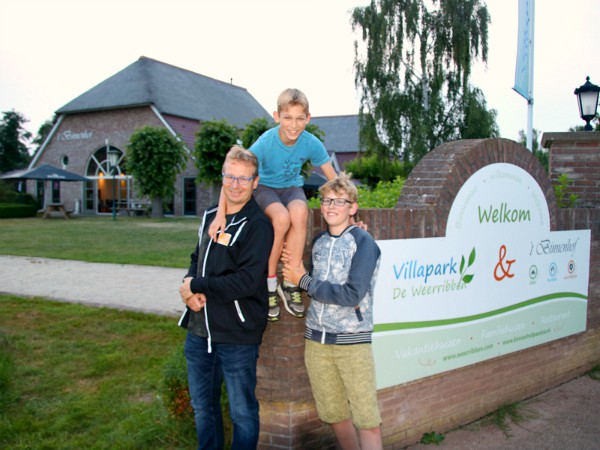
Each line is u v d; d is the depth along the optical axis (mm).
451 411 4293
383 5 28219
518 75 8703
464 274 4258
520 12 8711
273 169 3328
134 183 30859
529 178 4781
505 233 4586
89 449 3705
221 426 3268
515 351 4785
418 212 3896
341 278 2990
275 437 3490
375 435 3105
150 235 19641
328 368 3131
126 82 35719
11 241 17250
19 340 6121
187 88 38188
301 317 3285
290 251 3113
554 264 5125
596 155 6270
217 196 28266
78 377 5082
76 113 36188
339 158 47781
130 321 6977
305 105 3092
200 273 3066
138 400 4559
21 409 4355
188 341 3188
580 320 5504
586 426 4355
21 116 61219
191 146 33875
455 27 28234
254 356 3084
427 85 28891
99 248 15516
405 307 3848
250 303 3004
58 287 9414
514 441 4086
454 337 4211
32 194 38625
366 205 5102
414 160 27625
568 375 5453
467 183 4215
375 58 27859
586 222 5492
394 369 3820
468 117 28484
